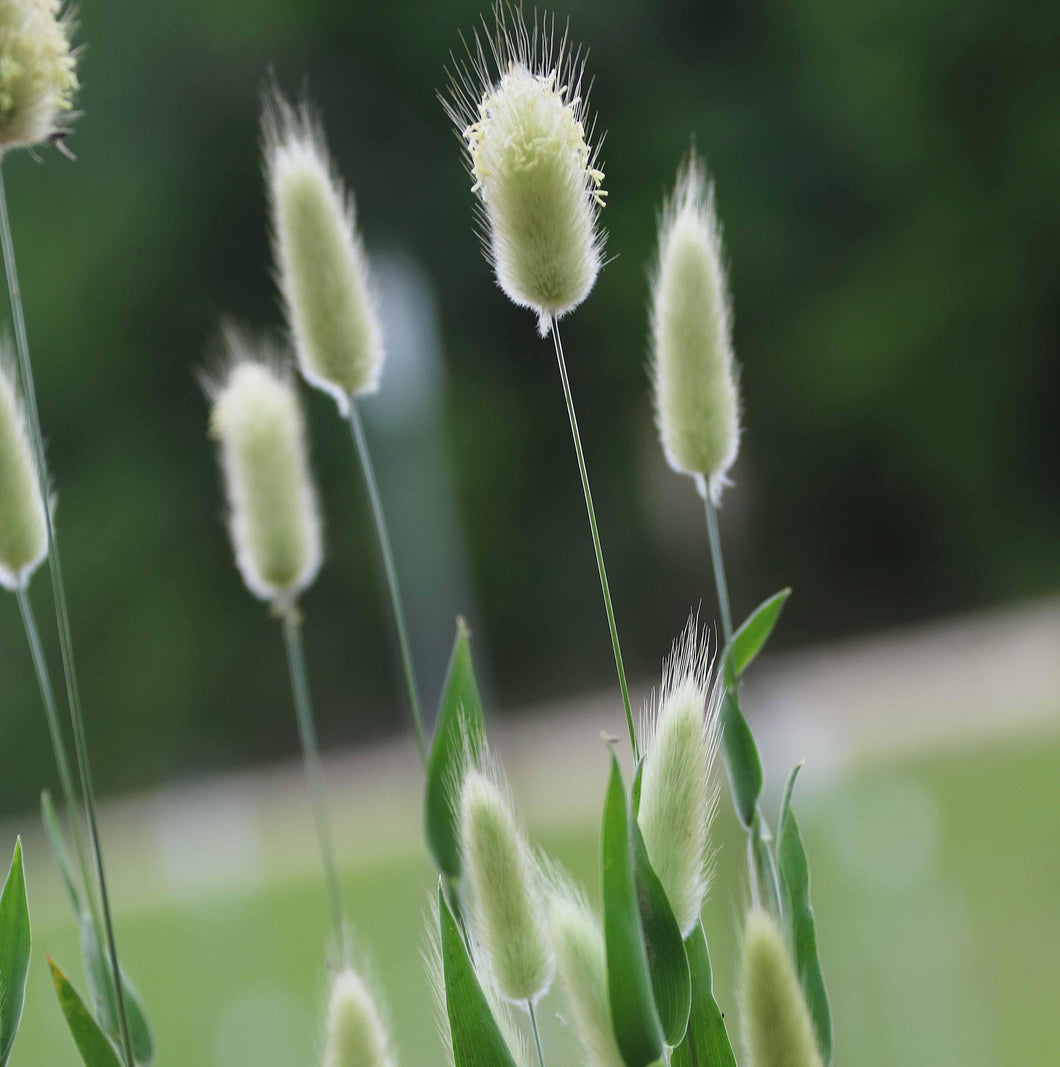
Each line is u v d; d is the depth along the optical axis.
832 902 5.07
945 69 15.51
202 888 8.37
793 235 15.88
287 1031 4.75
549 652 16.08
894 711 10.06
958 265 15.80
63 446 16.12
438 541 10.19
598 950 1.15
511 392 16.06
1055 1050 3.47
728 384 1.46
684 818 1.17
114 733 15.85
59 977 1.20
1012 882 5.13
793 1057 1.01
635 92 15.58
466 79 1.35
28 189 15.94
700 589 14.65
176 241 16.39
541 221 1.22
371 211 15.73
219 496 16.47
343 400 1.70
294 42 15.85
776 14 15.48
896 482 16.50
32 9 1.34
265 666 16.47
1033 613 15.40
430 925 1.30
